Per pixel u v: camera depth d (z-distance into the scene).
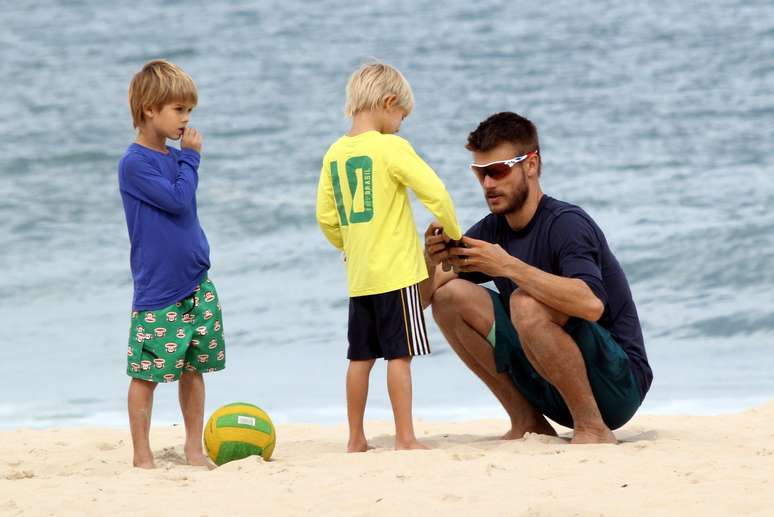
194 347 19.16
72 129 83.38
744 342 38.41
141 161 18.58
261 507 15.14
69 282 49.00
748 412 25.50
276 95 96.38
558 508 14.19
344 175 19.56
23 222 59.47
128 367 18.83
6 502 15.73
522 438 20.00
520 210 19.56
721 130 77.69
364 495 15.55
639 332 20.12
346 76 104.50
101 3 162.88
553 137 77.69
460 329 19.75
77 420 29.59
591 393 19.14
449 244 19.30
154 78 18.58
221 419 18.94
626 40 121.00
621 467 16.73
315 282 48.12
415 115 86.00
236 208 59.97
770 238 49.81
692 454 18.08
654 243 50.19
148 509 15.14
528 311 18.36
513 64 109.12
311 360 36.72
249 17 146.38
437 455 18.05
